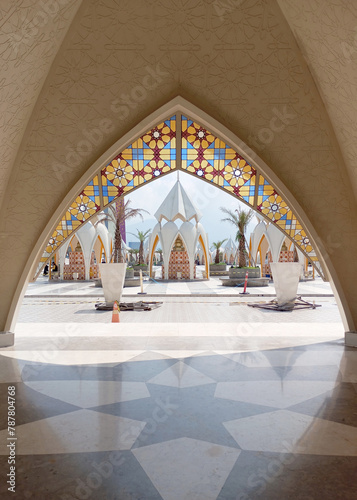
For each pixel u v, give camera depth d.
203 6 5.36
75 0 4.89
